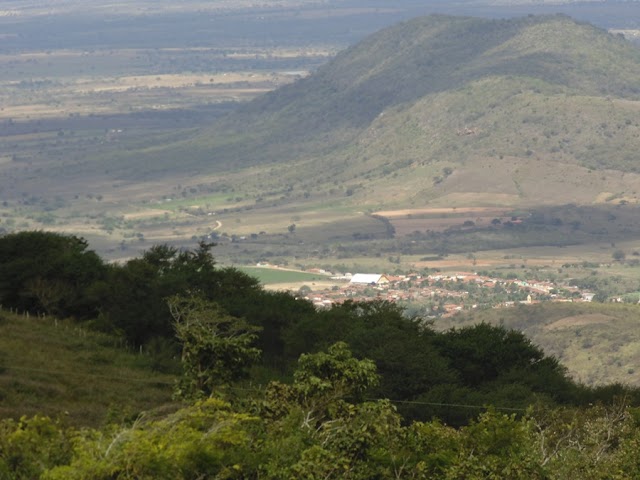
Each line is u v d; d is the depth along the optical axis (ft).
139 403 352.28
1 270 515.91
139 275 497.05
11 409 308.60
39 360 407.64
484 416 226.58
